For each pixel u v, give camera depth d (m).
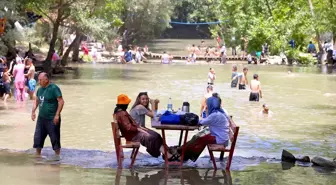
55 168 17.27
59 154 19.05
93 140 22.59
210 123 17.69
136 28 99.88
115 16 74.31
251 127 26.38
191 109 31.62
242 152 20.52
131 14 97.31
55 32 54.38
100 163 18.03
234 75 44.84
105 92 40.31
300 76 57.69
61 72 57.59
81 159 18.55
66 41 74.81
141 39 114.44
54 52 58.22
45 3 52.19
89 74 56.94
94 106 32.62
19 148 20.62
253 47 81.06
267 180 16.09
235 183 15.76
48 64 53.84
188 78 53.91
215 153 20.09
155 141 17.83
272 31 79.75
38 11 54.19
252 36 80.38
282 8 81.06
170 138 23.20
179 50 103.31
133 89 42.69
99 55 80.25
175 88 43.84
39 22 67.75
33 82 35.72
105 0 59.16
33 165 17.62
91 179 15.99
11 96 37.25
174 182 15.81
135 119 19.00
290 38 79.62
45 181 15.71
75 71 60.78
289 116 30.08
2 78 34.62
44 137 19.02
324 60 79.62
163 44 121.50
